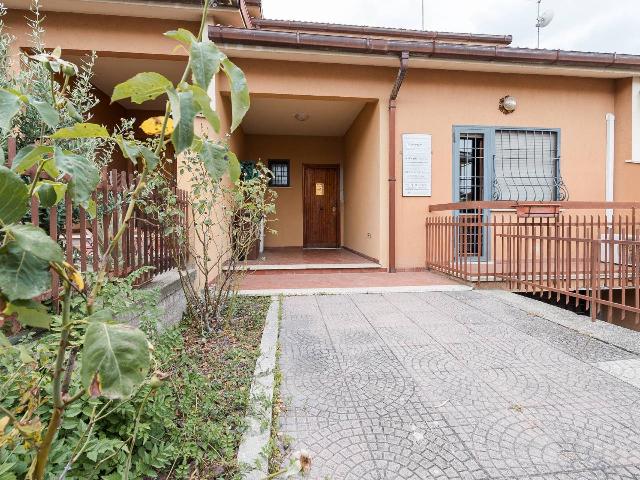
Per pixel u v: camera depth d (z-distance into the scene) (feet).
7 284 1.93
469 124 22.39
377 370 8.85
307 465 4.46
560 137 23.16
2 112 2.10
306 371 8.80
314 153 33.91
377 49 19.38
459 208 18.92
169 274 13.12
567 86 23.13
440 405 7.30
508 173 22.98
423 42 19.61
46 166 2.56
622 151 23.26
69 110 3.07
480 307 14.29
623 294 12.44
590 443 6.08
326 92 20.95
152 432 5.43
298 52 19.27
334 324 12.25
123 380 2.04
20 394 3.80
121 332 2.12
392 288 17.19
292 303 14.84
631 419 6.75
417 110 21.98
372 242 23.57
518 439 6.20
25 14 17.24
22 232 1.94
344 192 33.45
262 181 13.75
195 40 2.31
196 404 6.38
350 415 6.97
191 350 9.77
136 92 2.30
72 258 7.51
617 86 23.39
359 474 5.40
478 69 21.85
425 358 9.53
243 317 12.82
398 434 6.37
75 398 2.44
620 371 8.68
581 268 19.33
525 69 21.79
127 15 17.94
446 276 19.99
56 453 4.24
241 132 29.35
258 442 5.93
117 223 9.23
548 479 5.31
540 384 8.10
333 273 21.26
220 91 19.13
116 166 23.56
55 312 6.52
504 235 17.65
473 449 5.96
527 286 17.07
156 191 11.34
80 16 17.78
